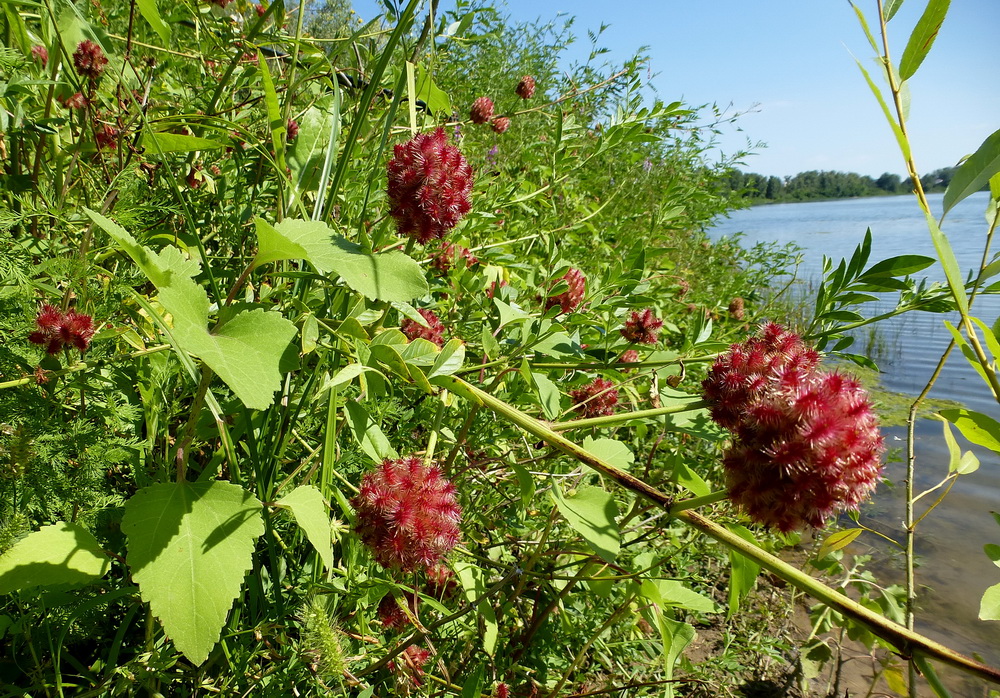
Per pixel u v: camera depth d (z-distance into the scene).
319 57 2.57
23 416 1.58
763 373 1.51
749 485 1.31
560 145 3.90
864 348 9.60
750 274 5.67
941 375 8.78
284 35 2.69
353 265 1.58
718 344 2.37
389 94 3.06
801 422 1.25
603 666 2.75
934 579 4.23
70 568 1.36
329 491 1.69
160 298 1.28
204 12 2.85
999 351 1.42
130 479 2.10
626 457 2.02
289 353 1.54
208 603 1.31
